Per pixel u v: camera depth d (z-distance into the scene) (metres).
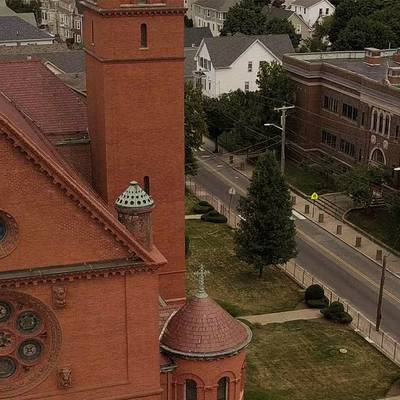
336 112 85.50
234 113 91.12
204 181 84.12
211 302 31.39
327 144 88.50
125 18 37.62
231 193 74.69
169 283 43.19
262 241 56.38
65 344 27.88
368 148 80.06
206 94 112.94
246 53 110.44
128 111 39.25
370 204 72.19
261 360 45.25
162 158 40.62
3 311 27.25
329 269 60.50
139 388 29.20
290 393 41.62
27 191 25.78
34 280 26.45
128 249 27.28
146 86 39.09
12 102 45.31
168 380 30.89
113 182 40.19
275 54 113.56
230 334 30.95
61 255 26.78
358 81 80.06
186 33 141.25
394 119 74.56
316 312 52.44
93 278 27.17
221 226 69.88
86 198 26.25
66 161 42.19
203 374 30.62
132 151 40.00
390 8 140.00
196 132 80.06
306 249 64.75
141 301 28.09
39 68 47.75
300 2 179.00
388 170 73.31
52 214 26.25
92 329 27.94
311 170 85.31
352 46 129.12
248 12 146.50
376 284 57.72
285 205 56.28
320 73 87.00
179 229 42.38
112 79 38.50
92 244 26.98
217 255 62.81
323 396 41.47
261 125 89.88
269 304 53.72
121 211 27.92
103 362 28.50
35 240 26.38
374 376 43.81
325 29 149.75
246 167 89.56
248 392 40.84
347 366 44.84
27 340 27.80
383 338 48.66
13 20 131.25
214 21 171.62
